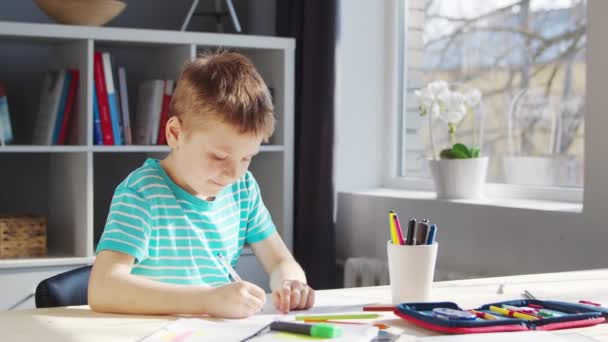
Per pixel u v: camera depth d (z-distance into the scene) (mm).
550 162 2236
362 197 2645
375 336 976
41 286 1340
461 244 2244
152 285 1154
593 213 1856
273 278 1429
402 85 2832
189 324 1047
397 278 1166
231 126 1211
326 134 2566
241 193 1508
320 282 2594
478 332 979
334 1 2551
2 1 2744
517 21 2344
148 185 1349
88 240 2416
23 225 2418
